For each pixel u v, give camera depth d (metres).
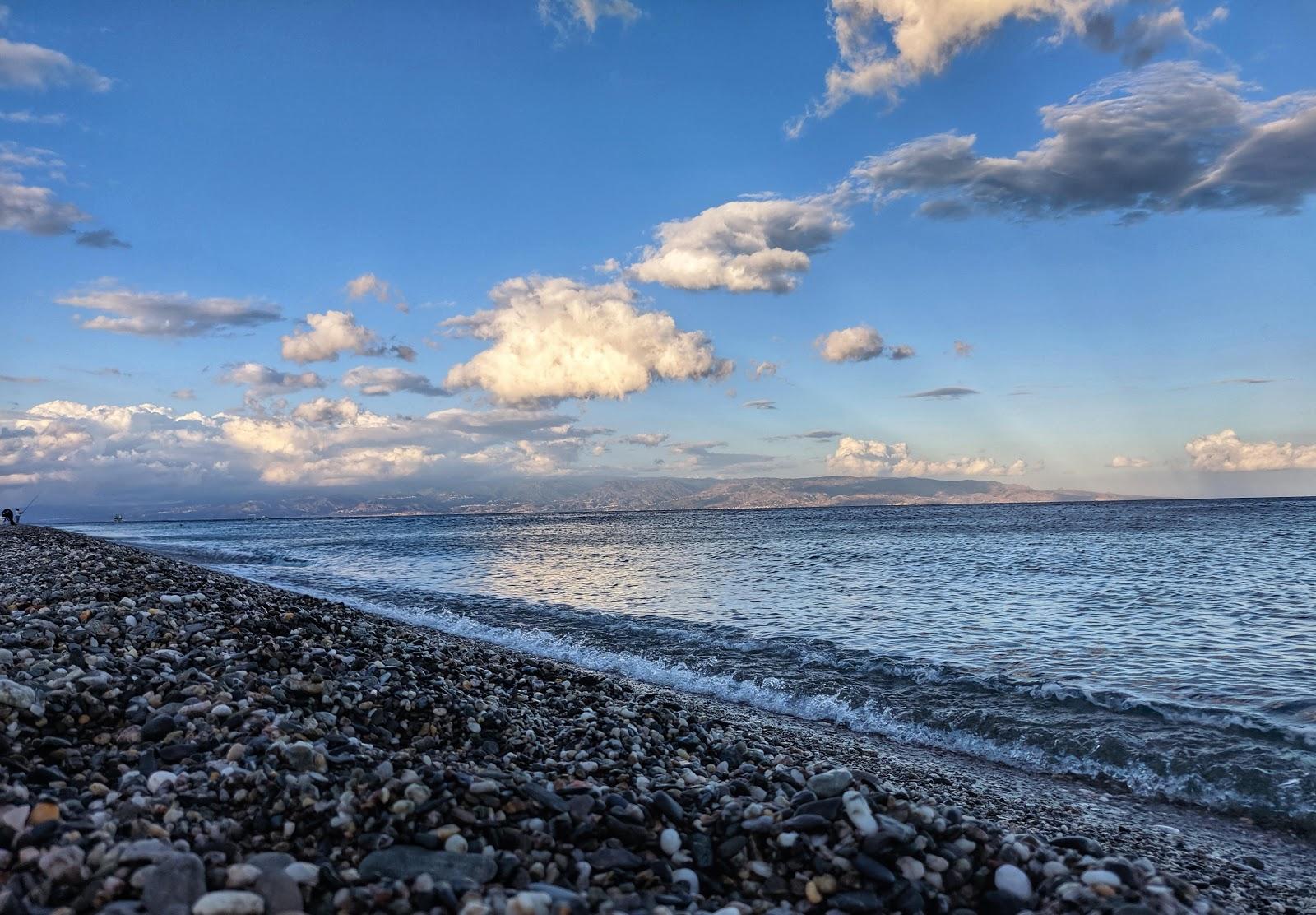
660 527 124.56
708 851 5.48
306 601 16.77
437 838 5.05
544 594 30.30
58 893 3.86
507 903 4.20
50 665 7.54
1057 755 10.91
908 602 25.97
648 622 22.59
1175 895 5.07
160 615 10.52
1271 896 6.46
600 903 4.55
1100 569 35.75
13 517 63.91
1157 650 17.39
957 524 97.25
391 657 10.25
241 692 7.58
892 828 5.46
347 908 4.12
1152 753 10.52
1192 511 127.94
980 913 4.94
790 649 18.20
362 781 5.69
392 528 147.50
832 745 11.08
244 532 130.00
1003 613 23.28
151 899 3.83
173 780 5.40
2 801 4.73
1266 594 25.80
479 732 8.00
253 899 3.90
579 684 11.56
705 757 8.58
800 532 84.44
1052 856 5.44
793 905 4.94
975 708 13.01
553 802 5.85
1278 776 9.56
